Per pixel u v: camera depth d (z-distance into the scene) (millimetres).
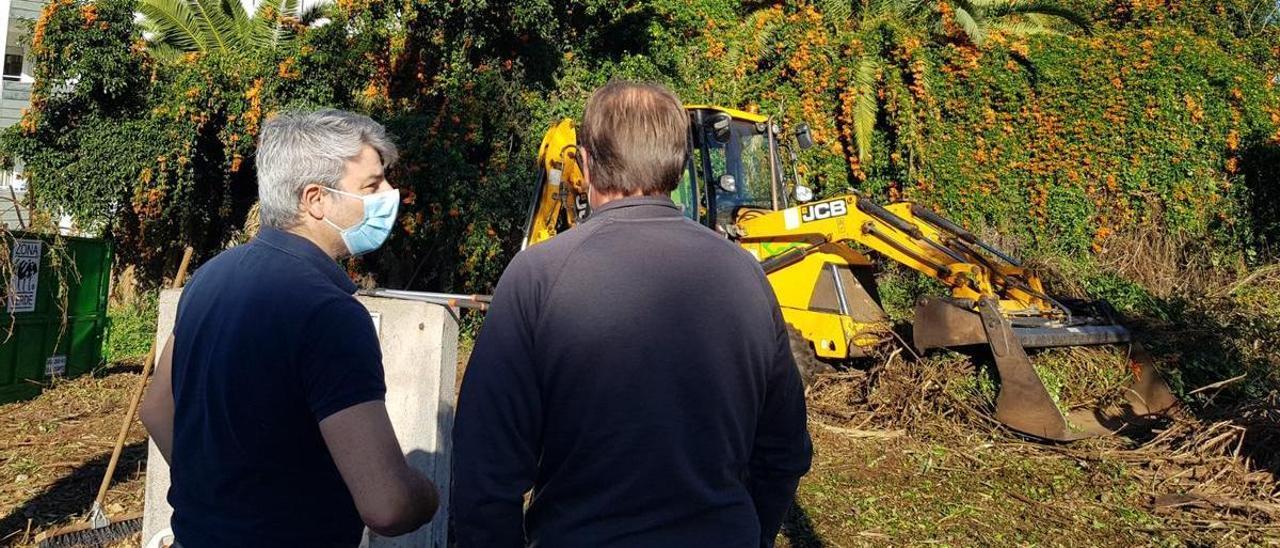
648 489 1655
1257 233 12016
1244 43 13195
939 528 4871
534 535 1742
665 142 1815
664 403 1665
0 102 15086
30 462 5586
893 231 7406
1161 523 4949
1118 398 6762
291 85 11281
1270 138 12062
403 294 3566
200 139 11617
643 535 1649
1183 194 12227
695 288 1729
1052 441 6324
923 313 6902
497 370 1695
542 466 1744
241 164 11602
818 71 13164
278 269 1840
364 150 2014
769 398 1910
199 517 1831
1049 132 12844
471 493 1683
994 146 13031
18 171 12422
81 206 10781
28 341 7598
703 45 13328
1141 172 12391
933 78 13258
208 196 12195
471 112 11000
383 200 2018
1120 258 12195
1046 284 10453
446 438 3492
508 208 10922
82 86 10594
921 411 6699
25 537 4312
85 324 8328
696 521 1682
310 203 1941
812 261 7750
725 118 7715
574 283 1688
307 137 1927
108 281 8633
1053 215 12742
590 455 1664
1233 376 6988
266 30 15328
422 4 10914
